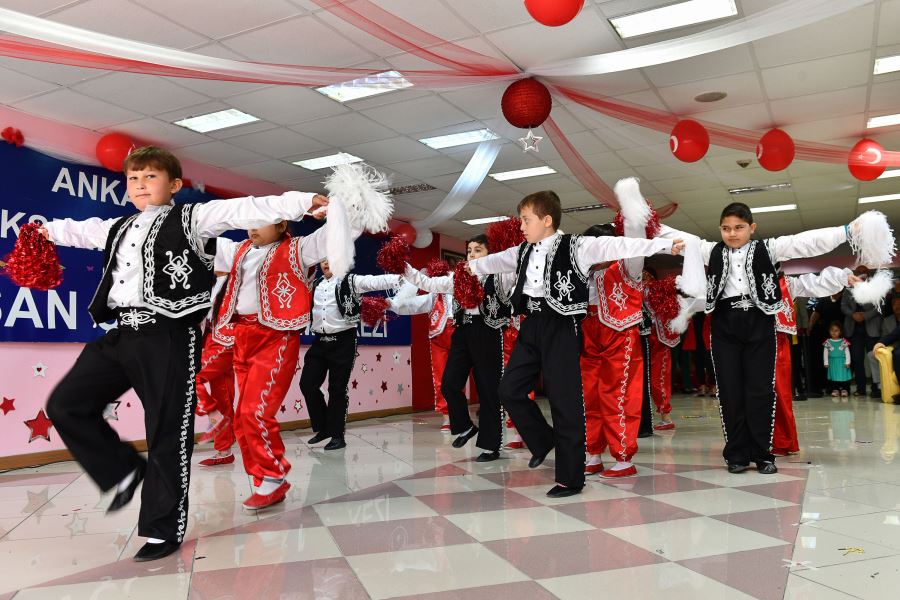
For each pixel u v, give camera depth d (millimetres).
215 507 3238
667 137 6449
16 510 3379
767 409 3680
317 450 5363
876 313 9469
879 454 4258
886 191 9117
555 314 3268
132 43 3490
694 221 10969
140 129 5938
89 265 5848
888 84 5422
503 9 4148
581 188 8523
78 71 4691
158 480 2398
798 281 4023
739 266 3713
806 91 5543
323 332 5336
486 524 2711
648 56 4121
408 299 6020
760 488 3277
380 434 6613
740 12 4344
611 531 2539
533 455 3705
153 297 2402
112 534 2801
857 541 2328
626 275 3680
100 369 2436
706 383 10914
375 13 3809
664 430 5945
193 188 6895
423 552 2340
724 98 5668
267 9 4027
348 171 2455
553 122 5902
